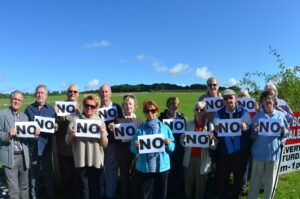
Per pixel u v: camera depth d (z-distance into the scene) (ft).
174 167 20.26
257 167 17.31
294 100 28.76
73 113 20.17
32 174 19.53
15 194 17.46
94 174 17.19
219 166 18.10
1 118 17.44
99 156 17.04
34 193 19.77
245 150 17.51
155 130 16.79
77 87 21.07
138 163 16.90
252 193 17.58
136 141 16.34
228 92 17.84
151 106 16.76
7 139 17.17
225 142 17.58
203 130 18.47
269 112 17.29
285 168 23.77
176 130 19.66
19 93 18.34
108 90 20.74
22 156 18.02
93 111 17.26
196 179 18.30
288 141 23.70
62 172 19.89
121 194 18.95
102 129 16.67
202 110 18.26
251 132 17.58
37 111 19.80
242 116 17.75
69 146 19.40
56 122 19.93
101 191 20.51
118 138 18.35
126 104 19.21
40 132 19.40
